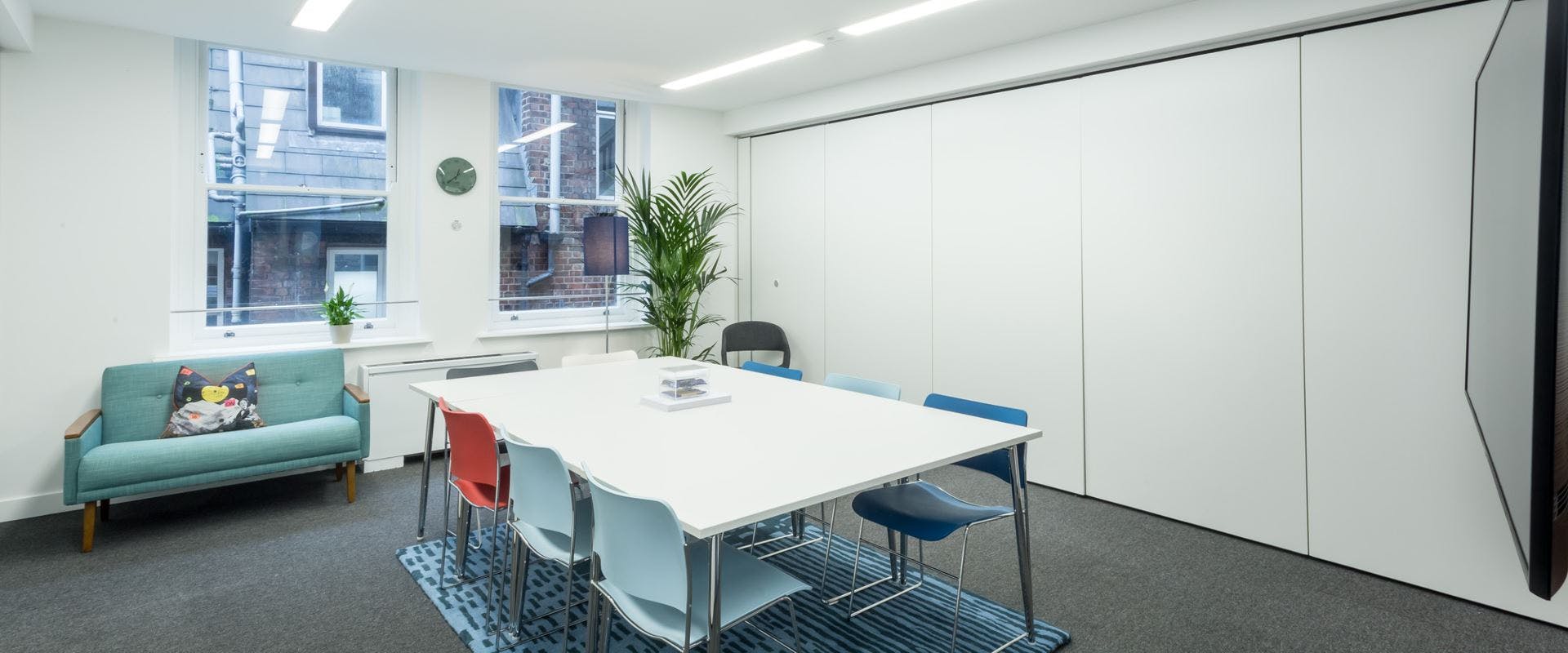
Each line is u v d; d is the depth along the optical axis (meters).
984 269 4.73
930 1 3.66
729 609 2.01
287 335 4.74
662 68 4.91
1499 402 2.00
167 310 4.21
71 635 2.71
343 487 4.46
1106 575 3.29
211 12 3.78
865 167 5.43
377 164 5.00
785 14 3.85
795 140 5.95
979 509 2.80
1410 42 3.10
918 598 3.05
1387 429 3.21
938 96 4.84
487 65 4.84
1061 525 3.89
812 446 2.48
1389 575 3.23
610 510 1.95
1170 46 3.72
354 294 4.97
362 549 3.54
